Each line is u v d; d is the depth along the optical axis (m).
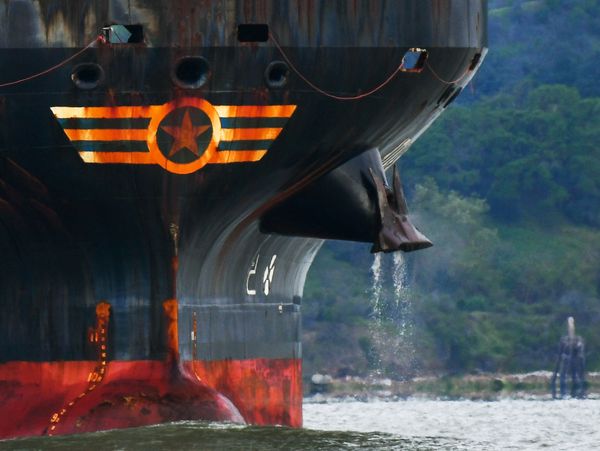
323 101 65.19
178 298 69.25
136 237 67.88
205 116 64.00
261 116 64.62
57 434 67.62
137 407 67.88
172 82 63.38
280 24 63.56
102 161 64.69
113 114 63.84
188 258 68.81
